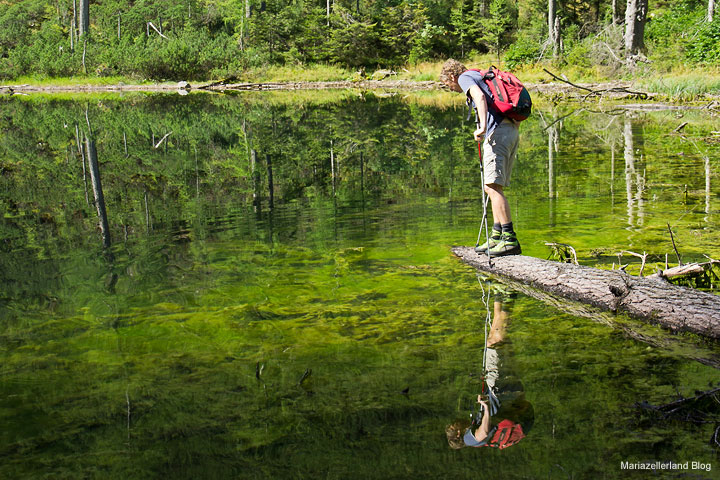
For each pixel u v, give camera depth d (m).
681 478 1.69
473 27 40.06
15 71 33.97
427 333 2.82
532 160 8.39
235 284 3.57
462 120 14.45
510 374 2.36
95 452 1.89
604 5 44.03
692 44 20.12
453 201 5.86
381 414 2.08
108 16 50.38
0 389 2.31
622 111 15.17
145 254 4.25
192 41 33.91
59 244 4.60
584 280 3.34
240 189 6.89
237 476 1.75
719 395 2.15
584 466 1.76
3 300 3.33
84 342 2.75
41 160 9.23
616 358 2.51
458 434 1.94
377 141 10.96
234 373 2.42
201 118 15.45
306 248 4.38
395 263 3.98
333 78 34.16
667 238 4.31
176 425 2.04
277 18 37.56
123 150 10.20
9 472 1.80
